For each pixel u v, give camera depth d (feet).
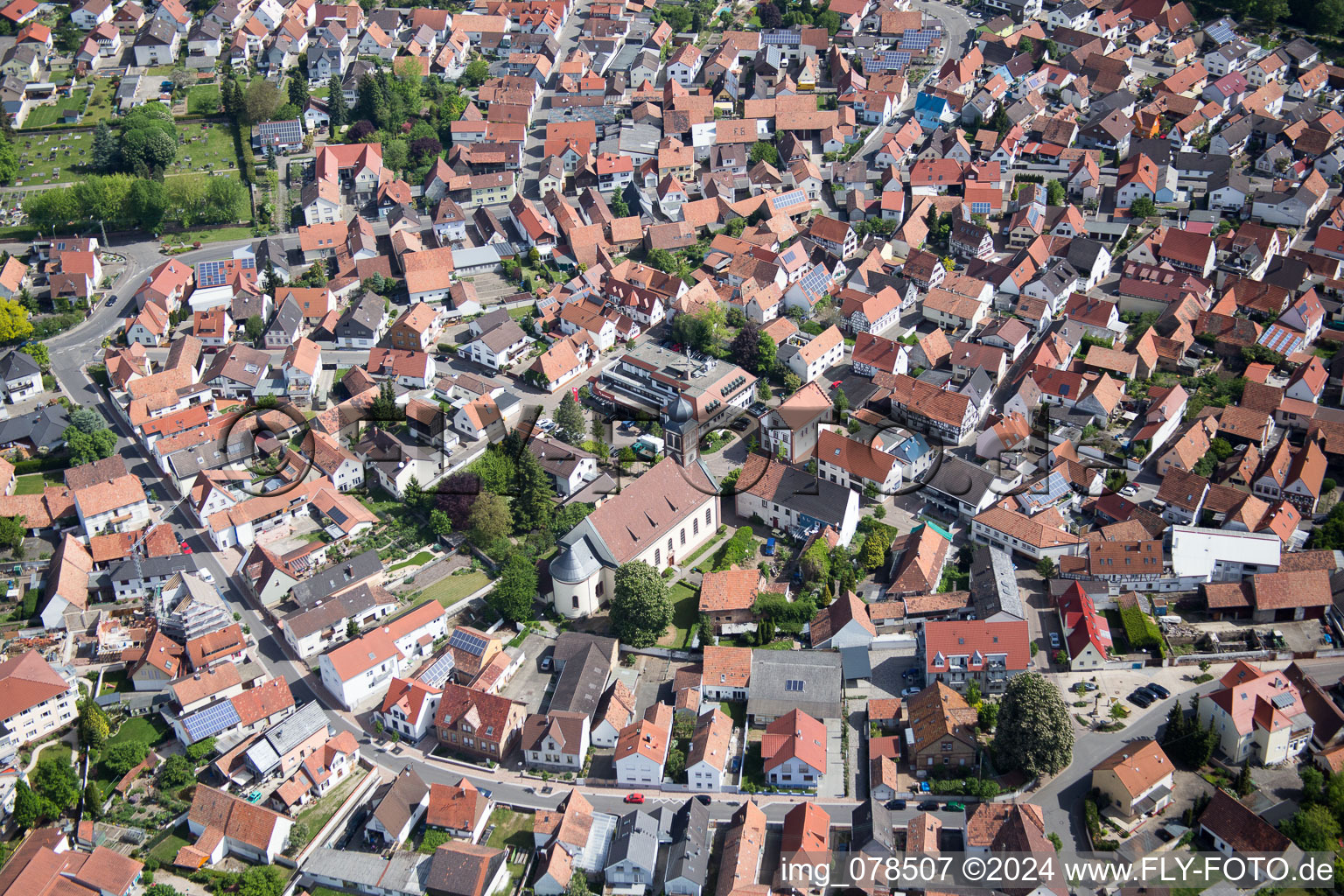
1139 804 647.56
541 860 640.17
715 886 617.62
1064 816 651.25
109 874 629.51
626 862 618.44
